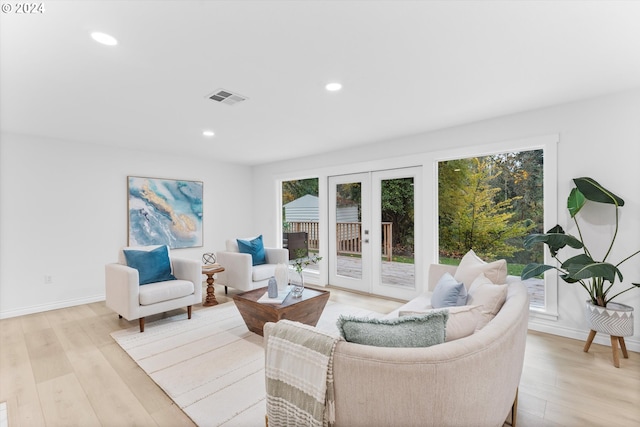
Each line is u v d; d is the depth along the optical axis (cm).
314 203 588
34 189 365
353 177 453
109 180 425
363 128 349
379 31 164
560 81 229
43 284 370
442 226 469
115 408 182
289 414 115
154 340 278
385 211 420
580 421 169
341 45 177
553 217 281
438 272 278
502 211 431
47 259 373
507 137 306
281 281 309
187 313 347
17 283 353
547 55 191
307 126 340
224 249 561
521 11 148
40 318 341
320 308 297
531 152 411
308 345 112
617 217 244
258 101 265
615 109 253
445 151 350
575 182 250
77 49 177
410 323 116
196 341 276
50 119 306
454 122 328
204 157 520
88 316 347
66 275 387
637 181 245
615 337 227
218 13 146
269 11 145
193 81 223
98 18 148
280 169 554
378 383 98
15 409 181
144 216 455
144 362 237
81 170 401
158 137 383
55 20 149
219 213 555
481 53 188
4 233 346
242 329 305
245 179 598
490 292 166
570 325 277
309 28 160
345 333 115
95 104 267
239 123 328
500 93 251
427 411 97
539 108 287
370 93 250
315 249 581
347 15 149
